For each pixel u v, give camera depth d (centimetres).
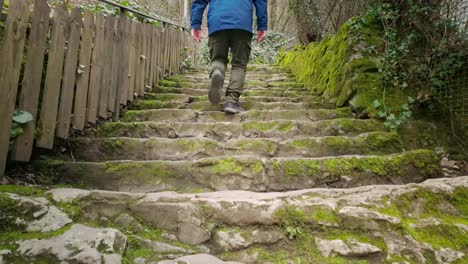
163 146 220
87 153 214
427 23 275
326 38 407
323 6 525
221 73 265
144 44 338
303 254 135
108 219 146
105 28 248
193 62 637
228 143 225
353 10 423
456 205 160
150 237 140
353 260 132
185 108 316
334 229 144
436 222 146
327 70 365
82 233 127
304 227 145
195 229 144
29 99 173
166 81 413
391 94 270
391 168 194
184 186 186
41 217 133
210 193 172
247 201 152
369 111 266
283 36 989
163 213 148
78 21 212
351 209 149
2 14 166
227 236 141
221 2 272
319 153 222
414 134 246
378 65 290
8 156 175
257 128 253
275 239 141
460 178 177
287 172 190
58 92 194
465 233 141
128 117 282
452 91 248
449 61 245
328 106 319
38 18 177
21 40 165
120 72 272
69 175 183
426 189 164
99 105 244
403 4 293
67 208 143
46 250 117
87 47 224
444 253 132
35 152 196
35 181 175
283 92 395
